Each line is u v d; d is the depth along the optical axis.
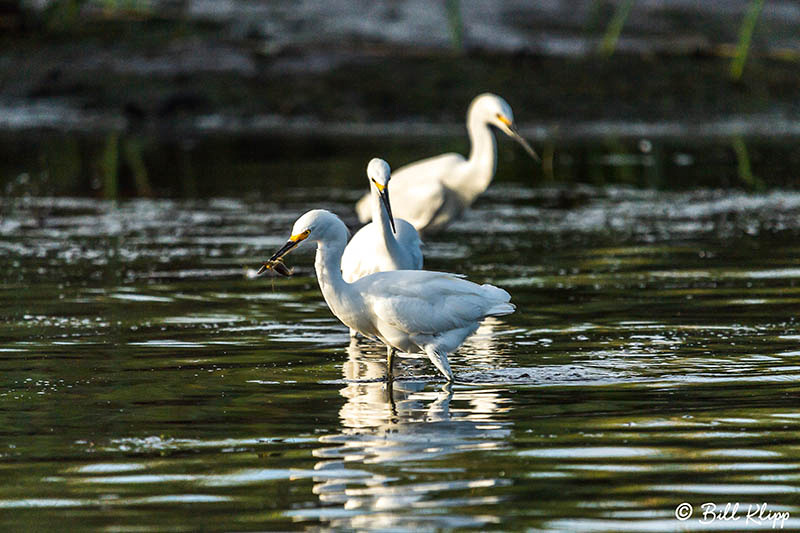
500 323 12.33
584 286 14.17
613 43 36.12
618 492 7.24
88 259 16.05
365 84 32.56
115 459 7.94
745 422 8.67
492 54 34.03
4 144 28.53
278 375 10.32
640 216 19.72
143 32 34.81
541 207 20.81
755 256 16.02
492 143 16.84
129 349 11.21
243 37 34.88
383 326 10.11
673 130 31.33
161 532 6.66
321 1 38.28
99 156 26.67
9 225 18.78
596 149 28.17
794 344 11.15
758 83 33.44
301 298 13.70
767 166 25.14
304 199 21.12
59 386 9.88
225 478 7.54
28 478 7.57
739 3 39.81
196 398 9.54
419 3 38.56
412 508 7.00
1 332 11.86
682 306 12.93
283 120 31.69
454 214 17.30
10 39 34.22
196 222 19.08
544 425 8.67
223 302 13.41
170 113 32.03
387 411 9.13
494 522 6.77
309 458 7.93
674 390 9.62
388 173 12.03
